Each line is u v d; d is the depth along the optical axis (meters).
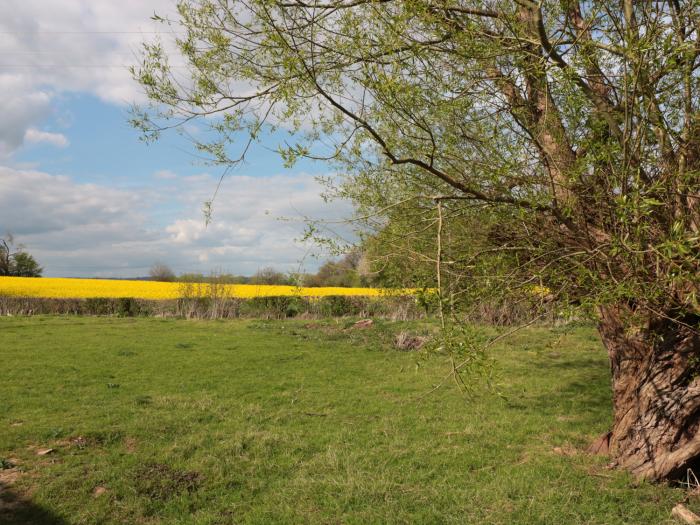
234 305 24.14
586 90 4.07
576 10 4.55
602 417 8.01
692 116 3.91
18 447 6.53
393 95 3.88
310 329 18.67
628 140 3.87
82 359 12.51
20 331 17.50
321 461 6.16
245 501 5.23
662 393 5.42
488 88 4.64
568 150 4.52
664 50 3.39
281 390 9.84
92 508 5.04
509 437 7.02
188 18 4.65
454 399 9.11
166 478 5.65
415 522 4.74
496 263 4.43
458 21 4.45
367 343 15.53
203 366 11.95
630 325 5.10
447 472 5.84
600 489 5.29
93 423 7.44
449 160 4.70
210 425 7.52
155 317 23.42
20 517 4.85
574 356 13.33
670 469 5.27
